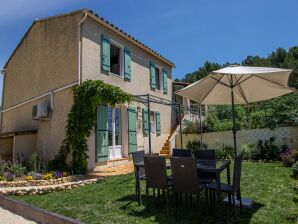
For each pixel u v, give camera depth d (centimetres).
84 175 877
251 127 1225
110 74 1121
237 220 417
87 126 944
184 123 1550
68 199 602
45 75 1134
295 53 5191
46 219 483
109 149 1093
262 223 402
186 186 454
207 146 1321
